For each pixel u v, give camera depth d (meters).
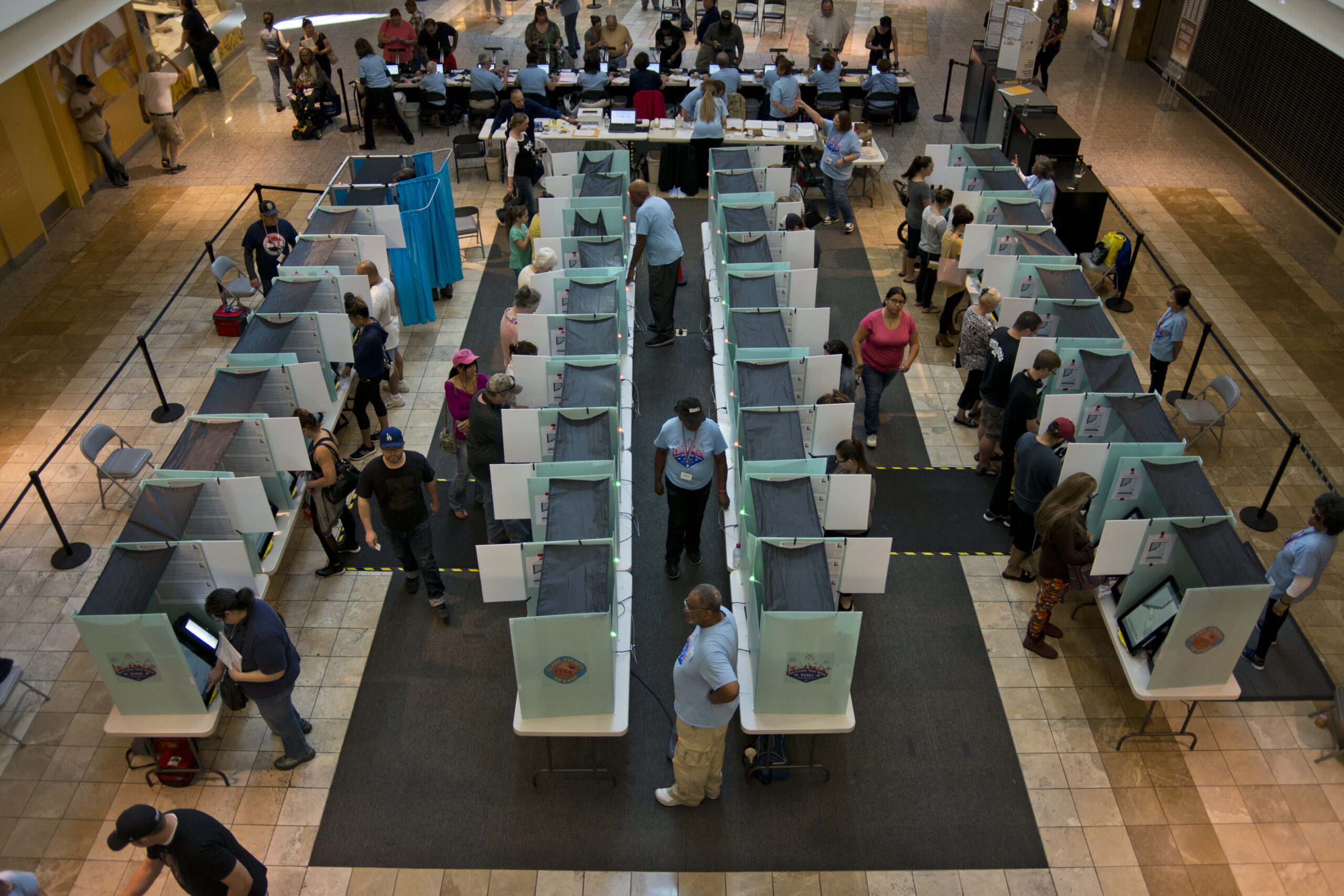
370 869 5.25
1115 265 10.36
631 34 18.31
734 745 5.90
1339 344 9.84
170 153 13.23
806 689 5.07
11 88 11.01
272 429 6.34
